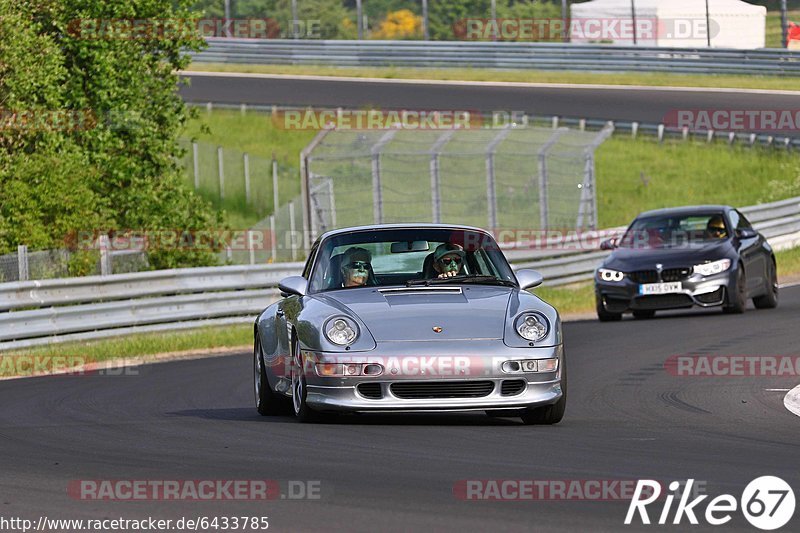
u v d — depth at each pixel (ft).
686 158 467.52
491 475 75.36
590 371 145.38
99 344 198.59
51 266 228.84
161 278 219.82
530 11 585.63
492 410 99.71
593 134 353.92
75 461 85.20
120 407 124.47
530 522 61.98
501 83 537.65
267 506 67.51
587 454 83.76
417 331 97.60
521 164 404.36
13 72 251.60
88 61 277.03
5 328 189.78
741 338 172.04
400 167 415.23
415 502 67.41
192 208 286.87
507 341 97.35
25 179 242.58
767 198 419.95
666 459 81.46
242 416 114.21
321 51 582.76
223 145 480.23
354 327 98.07
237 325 231.09
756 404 114.01
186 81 294.05
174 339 203.21
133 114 274.98
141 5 281.33
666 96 502.79
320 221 340.59
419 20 623.36
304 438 93.30
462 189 394.73
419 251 110.83
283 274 242.99
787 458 81.76
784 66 508.94
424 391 96.53
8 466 83.61
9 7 257.96
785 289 256.73
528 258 278.05
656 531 60.13
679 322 201.36
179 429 102.58
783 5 518.78
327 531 61.05
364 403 96.27
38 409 123.85
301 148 473.67
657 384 131.44
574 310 249.14
